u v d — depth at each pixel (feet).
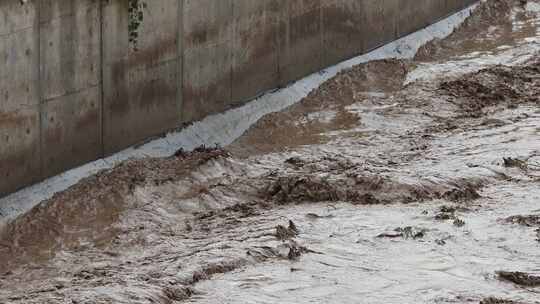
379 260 112.06
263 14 166.71
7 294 110.52
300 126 162.09
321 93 174.40
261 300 103.30
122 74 142.92
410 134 157.89
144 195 133.39
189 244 121.39
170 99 151.23
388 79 182.60
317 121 163.94
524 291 104.99
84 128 138.41
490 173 136.77
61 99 134.82
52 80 133.39
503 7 218.59
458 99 171.22
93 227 126.62
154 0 146.00
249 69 165.37
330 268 110.42
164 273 110.01
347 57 187.21
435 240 116.16
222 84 160.35
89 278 112.98
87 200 131.23
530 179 135.64
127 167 140.15
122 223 127.54
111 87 141.59
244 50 163.84
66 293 106.93
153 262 116.37
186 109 154.20
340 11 184.03
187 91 153.99
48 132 133.59
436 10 209.15
